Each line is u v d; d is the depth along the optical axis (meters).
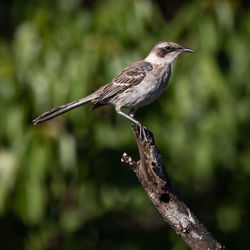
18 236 13.58
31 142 12.14
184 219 8.91
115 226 14.84
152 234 15.02
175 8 15.37
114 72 12.15
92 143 13.37
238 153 13.98
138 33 12.66
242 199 15.13
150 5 12.84
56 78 12.20
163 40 12.75
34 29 12.64
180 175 13.99
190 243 8.95
